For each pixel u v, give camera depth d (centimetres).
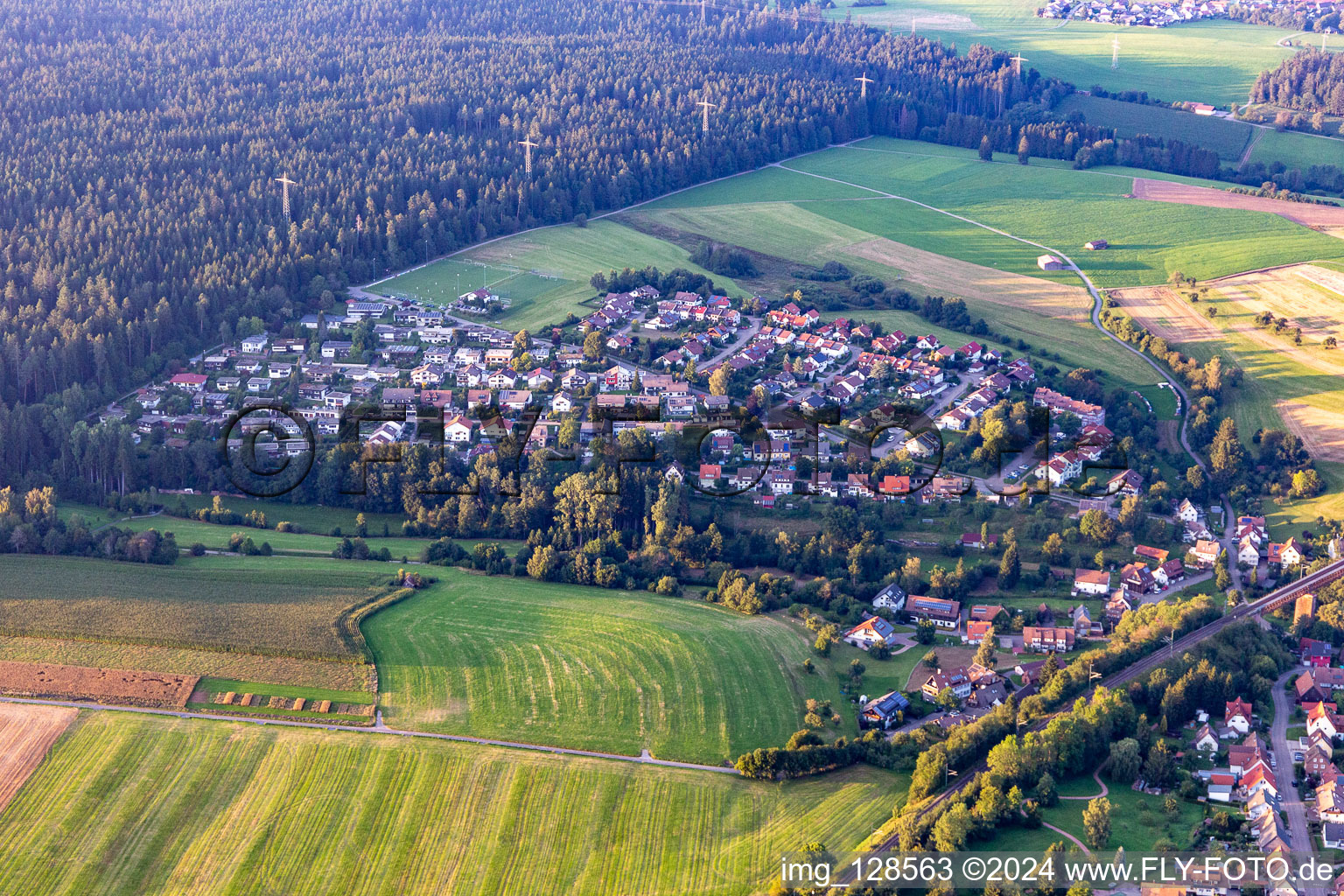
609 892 19600
